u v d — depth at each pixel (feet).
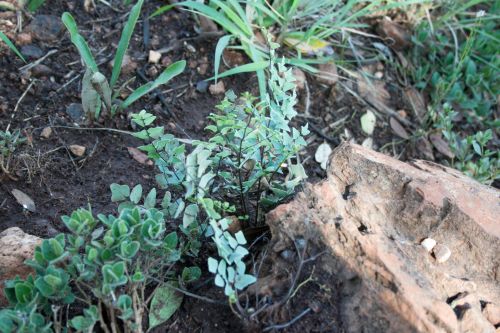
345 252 1.24
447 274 1.31
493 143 2.38
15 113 1.78
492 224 1.39
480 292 1.31
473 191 1.47
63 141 1.75
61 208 1.59
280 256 1.26
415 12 2.49
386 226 1.35
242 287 1.18
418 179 1.42
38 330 1.09
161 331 1.27
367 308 1.19
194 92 2.02
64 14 1.67
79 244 1.14
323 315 1.20
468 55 2.46
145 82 1.99
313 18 2.26
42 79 1.88
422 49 2.45
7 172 1.60
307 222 1.27
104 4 2.13
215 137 1.34
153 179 1.73
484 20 2.53
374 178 1.41
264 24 2.17
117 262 1.13
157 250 1.25
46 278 1.09
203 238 1.42
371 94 2.29
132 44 2.07
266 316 1.20
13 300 1.19
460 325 1.22
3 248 1.33
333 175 1.41
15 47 1.91
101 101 1.81
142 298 1.22
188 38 2.13
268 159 1.44
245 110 1.36
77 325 1.10
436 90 2.30
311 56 2.25
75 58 1.96
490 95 2.45
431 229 1.36
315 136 2.10
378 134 2.23
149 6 2.17
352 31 2.27
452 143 2.12
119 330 1.22
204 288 1.33
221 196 1.50
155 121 1.90
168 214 1.39
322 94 2.21
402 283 1.19
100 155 1.76
